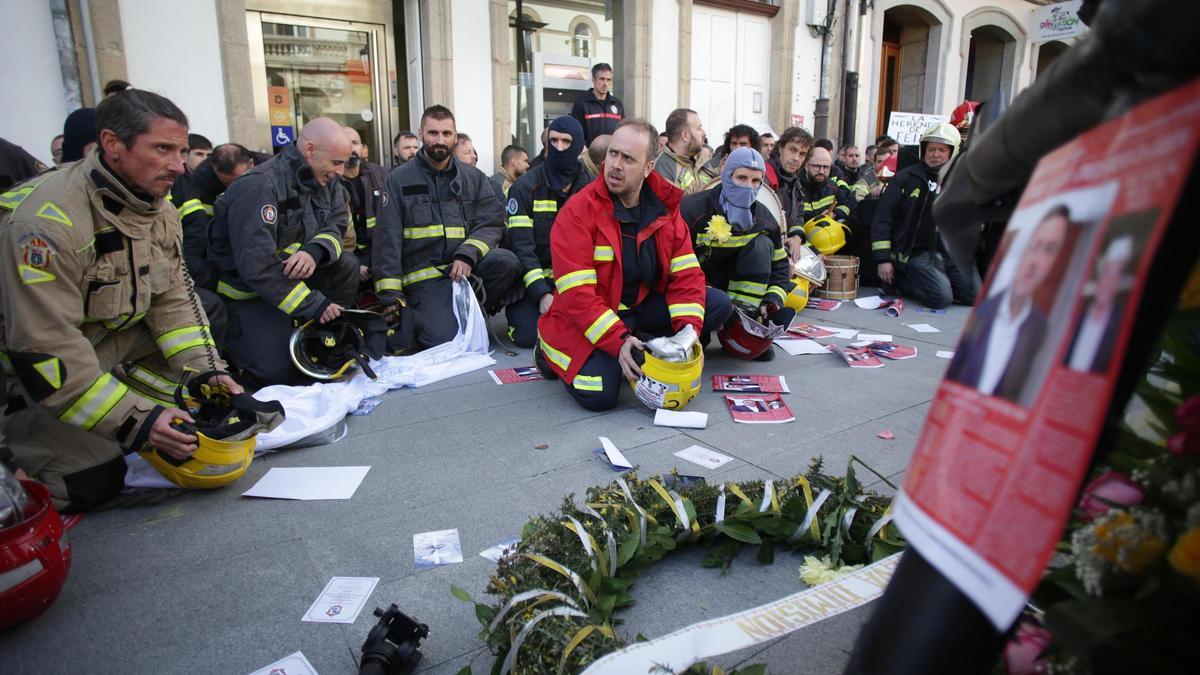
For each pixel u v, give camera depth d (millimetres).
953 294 6906
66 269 2426
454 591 1720
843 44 12008
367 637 1861
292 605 2109
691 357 3670
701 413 3635
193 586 2209
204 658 1886
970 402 633
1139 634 761
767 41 11305
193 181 4832
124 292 2703
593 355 3762
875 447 3291
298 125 8289
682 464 3086
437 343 5027
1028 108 725
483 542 2449
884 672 660
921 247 6770
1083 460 507
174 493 2834
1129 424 890
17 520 1997
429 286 5141
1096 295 528
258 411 2881
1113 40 550
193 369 3016
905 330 5801
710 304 4375
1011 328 613
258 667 1852
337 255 4352
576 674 1487
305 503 2756
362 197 5492
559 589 1789
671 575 2217
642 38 9750
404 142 7020
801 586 2156
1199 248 523
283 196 4152
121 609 2096
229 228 4086
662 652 1338
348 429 3562
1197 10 473
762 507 2266
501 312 6621
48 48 6266
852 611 1995
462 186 5203
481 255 5117
